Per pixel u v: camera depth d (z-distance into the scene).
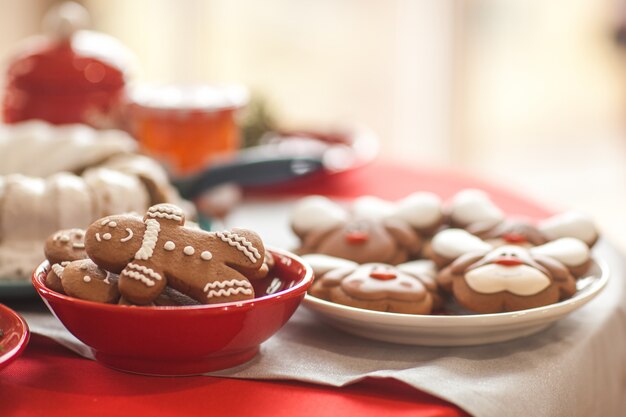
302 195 1.29
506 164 2.99
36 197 0.97
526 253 0.92
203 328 0.81
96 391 0.82
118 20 2.84
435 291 0.91
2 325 0.85
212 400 0.82
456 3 2.79
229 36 2.91
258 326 0.83
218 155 1.28
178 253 0.82
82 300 0.81
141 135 1.27
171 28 2.88
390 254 0.98
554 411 0.85
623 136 3.13
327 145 1.46
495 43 2.88
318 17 2.88
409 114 2.90
